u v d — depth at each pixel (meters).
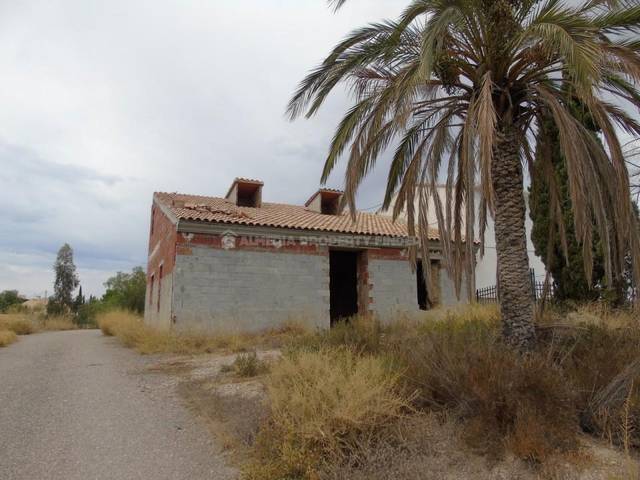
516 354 5.16
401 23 6.17
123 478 3.52
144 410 5.32
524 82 6.54
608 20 5.87
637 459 3.60
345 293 18.84
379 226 16.31
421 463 3.55
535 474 3.46
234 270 12.66
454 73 6.71
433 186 7.38
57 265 54.38
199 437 4.39
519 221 6.51
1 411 5.29
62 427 4.71
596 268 10.56
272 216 15.00
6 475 3.55
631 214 5.79
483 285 19.69
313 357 5.06
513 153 6.61
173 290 11.87
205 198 18.02
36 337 16.17
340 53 6.92
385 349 6.39
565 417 3.83
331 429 3.71
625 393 4.05
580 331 6.43
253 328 12.53
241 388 6.00
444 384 4.48
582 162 5.65
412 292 15.05
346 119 7.56
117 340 13.94
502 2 5.90
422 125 7.98
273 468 3.44
